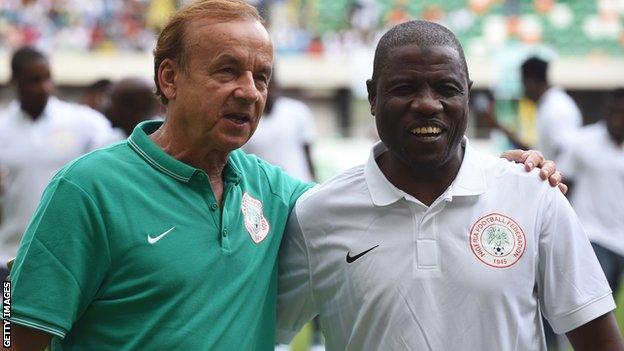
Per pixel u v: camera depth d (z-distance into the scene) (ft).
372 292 10.30
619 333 10.37
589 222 28.50
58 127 23.93
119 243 9.75
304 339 29.35
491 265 10.08
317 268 10.80
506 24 74.33
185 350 9.69
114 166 10.03
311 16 72.59
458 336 10.03
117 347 9.77
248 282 10.22
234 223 10.31
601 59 71.72
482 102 36.99
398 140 10.08
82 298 9.78
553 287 10.22
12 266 10.08
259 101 10.18
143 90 23.25
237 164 10.93
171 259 9.80
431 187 10.41
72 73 67.05
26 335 9.75
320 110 71.05
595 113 72.33
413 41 10.03
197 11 10.16
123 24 70.49
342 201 10.62
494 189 10.37
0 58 66.18
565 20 74.54
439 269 10.13
